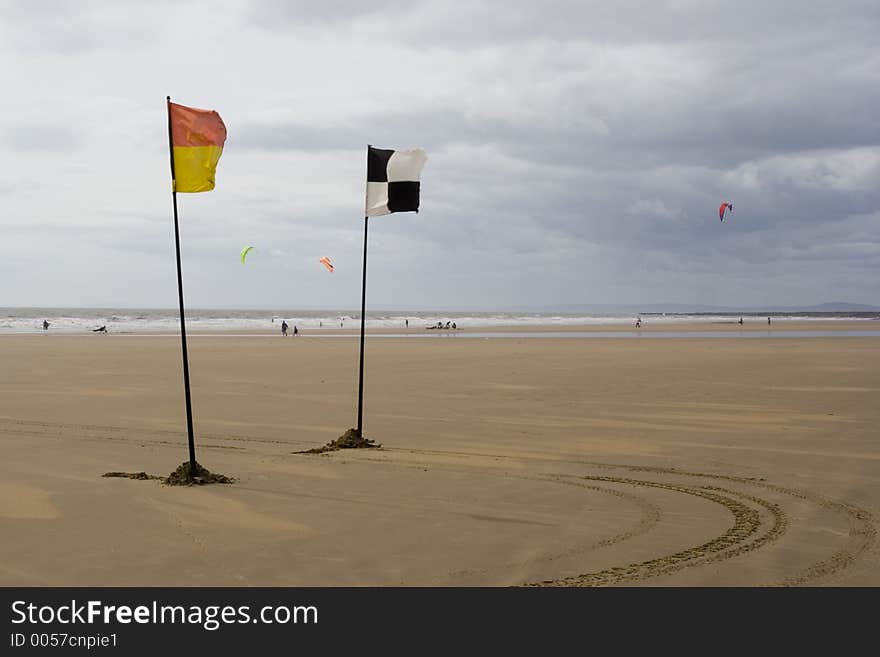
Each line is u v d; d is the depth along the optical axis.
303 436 14.39
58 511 8.45
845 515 8.47
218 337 60.97
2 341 51.81
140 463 11.53
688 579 6.45
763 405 18.05
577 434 14.28
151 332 71.81
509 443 13.39
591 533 7.73
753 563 6.82
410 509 8.70
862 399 19.00
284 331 65.19
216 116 10.00
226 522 8.11
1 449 12.66
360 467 11.24
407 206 13.11
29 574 6.57
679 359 34.22
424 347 45.94
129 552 7.09
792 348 43.56
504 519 8.28
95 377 26.06
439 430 14.91
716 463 11.46
